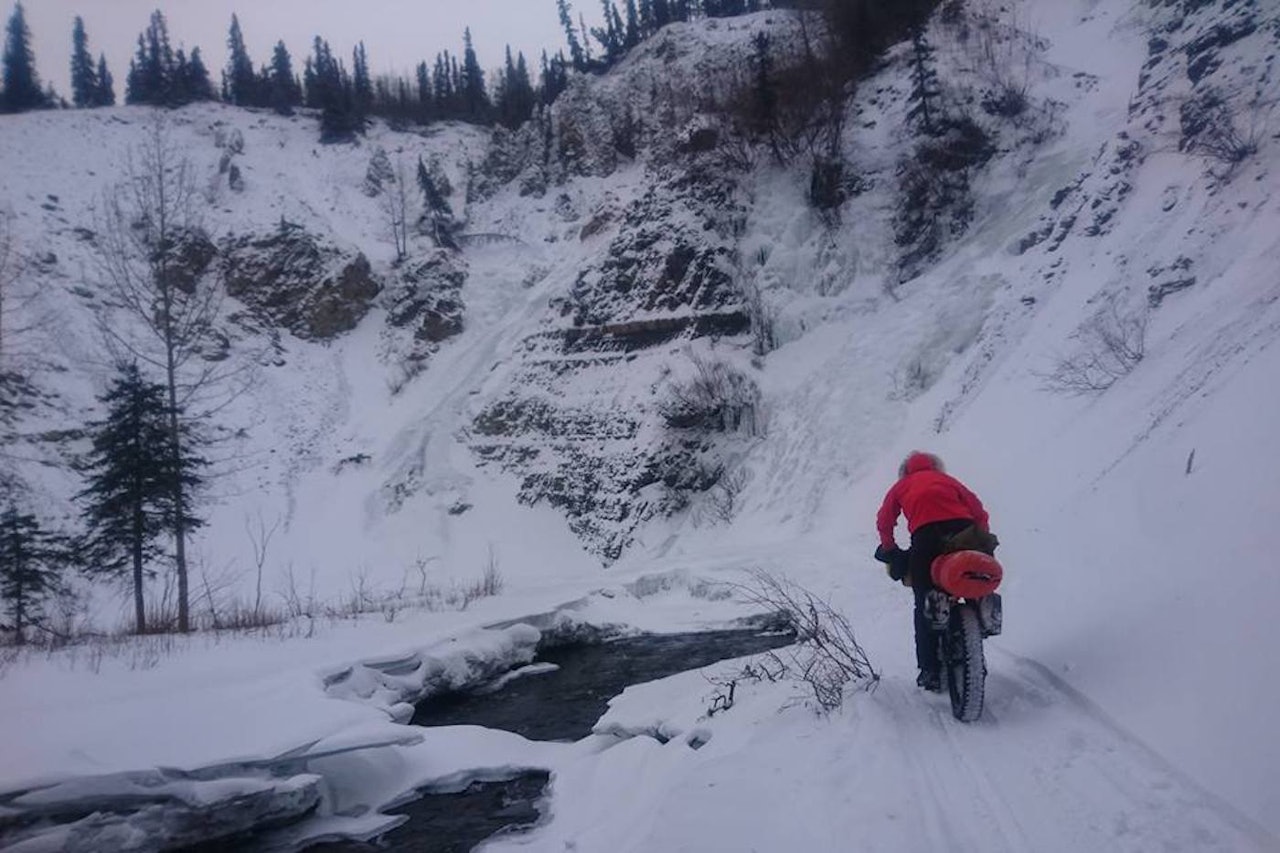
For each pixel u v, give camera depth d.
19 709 8.22
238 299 42.56
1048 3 39.97
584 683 12.53
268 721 7.96
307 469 34.84
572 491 29.14
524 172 54.47
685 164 35.06
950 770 4.64
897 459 21.19
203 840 6.80
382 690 10.69
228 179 49.78
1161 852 3.41
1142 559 6.64
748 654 13.20
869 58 37.56
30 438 31.73
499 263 47.16
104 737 7.38
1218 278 14.33
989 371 20.53
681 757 6.74
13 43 73.12
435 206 49.69
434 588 21.80
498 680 12.88
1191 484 7.15
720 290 30.89
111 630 19.72
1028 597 7.94
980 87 32.69
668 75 52.81
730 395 27.58
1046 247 22.53
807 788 4.75
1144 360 13.89
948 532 5.80
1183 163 18.92
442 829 7.18
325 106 63.59
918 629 6.13
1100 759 4.42
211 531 30.75
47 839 6.25
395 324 43.34
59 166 49.44
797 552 18.34
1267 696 4.05
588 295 34.38
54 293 37.41
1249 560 5.27
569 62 80.31
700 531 25.59
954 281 26.94
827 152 33.88
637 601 17.59
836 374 26.56
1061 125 30.86
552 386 32.78
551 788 7.66
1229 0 21.64
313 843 7.03
